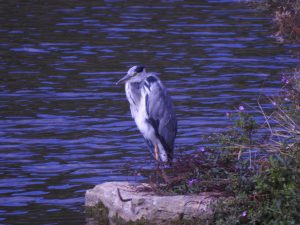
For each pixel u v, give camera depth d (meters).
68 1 33.56
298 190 9.11
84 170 12.77
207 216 9.63
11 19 29.05
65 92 18.45
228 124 15.30
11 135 14.88
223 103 17.17
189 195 9.98
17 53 23.19
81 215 10.66
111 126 15.57
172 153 12.43
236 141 10.47
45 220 10.45
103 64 21.70
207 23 28.48
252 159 10.61
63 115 16.39
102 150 13.90
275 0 31.50
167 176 10.61
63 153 13.74
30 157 13.52
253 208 9.26
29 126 15.52
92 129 15.34
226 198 9.59
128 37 25.84
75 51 23.55
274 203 8.95
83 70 20.94
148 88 12.30
